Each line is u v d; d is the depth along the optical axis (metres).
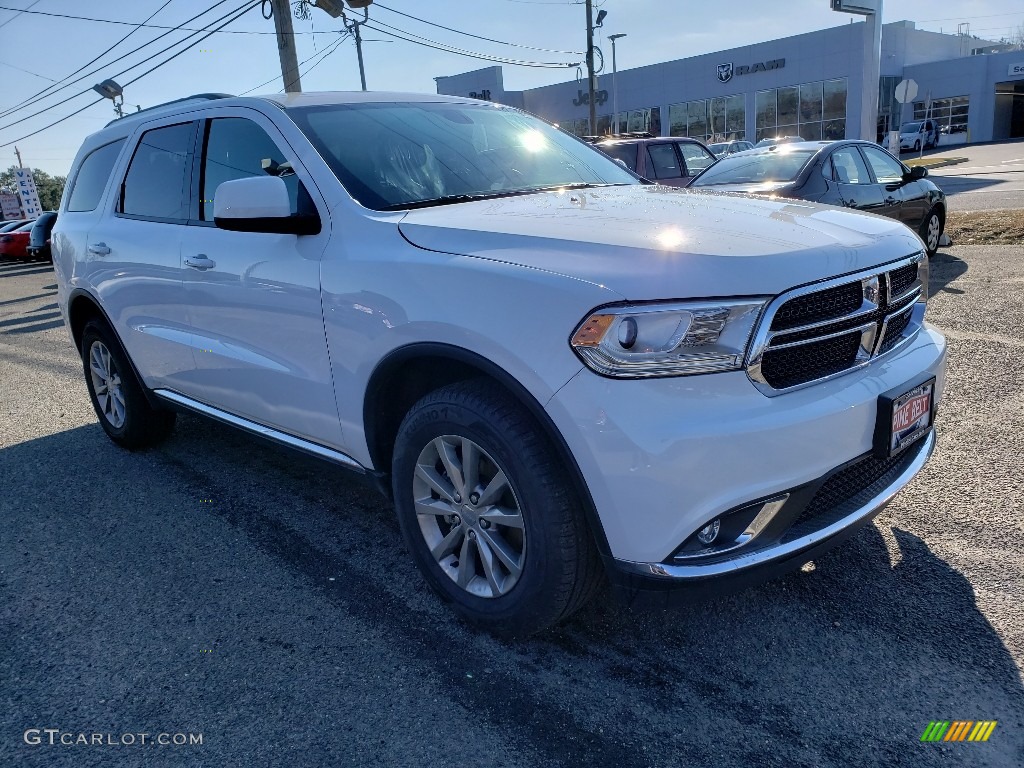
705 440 2.02
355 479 3.06
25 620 2.94
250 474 4.30
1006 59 46.28
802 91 41.22
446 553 2.73
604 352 2.05
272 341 3.12
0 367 7.95
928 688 2.29
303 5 13.38
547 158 3.70
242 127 3.44
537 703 2.33
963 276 7.95
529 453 2.27
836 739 2.12
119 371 4.47
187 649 2.70
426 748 2.17
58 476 4.45
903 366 2.52
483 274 2.31
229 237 3.32
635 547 2.14
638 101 47.50
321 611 2.89
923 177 9.23
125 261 4.02
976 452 3.81
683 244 2.23
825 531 2.34
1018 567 2.85
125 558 3.40
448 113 3.73
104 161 4.57
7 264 29.62
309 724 2.29
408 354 2.52
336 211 2.88
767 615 2.70
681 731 2.18
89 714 2.39
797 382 2.21
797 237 2.36
